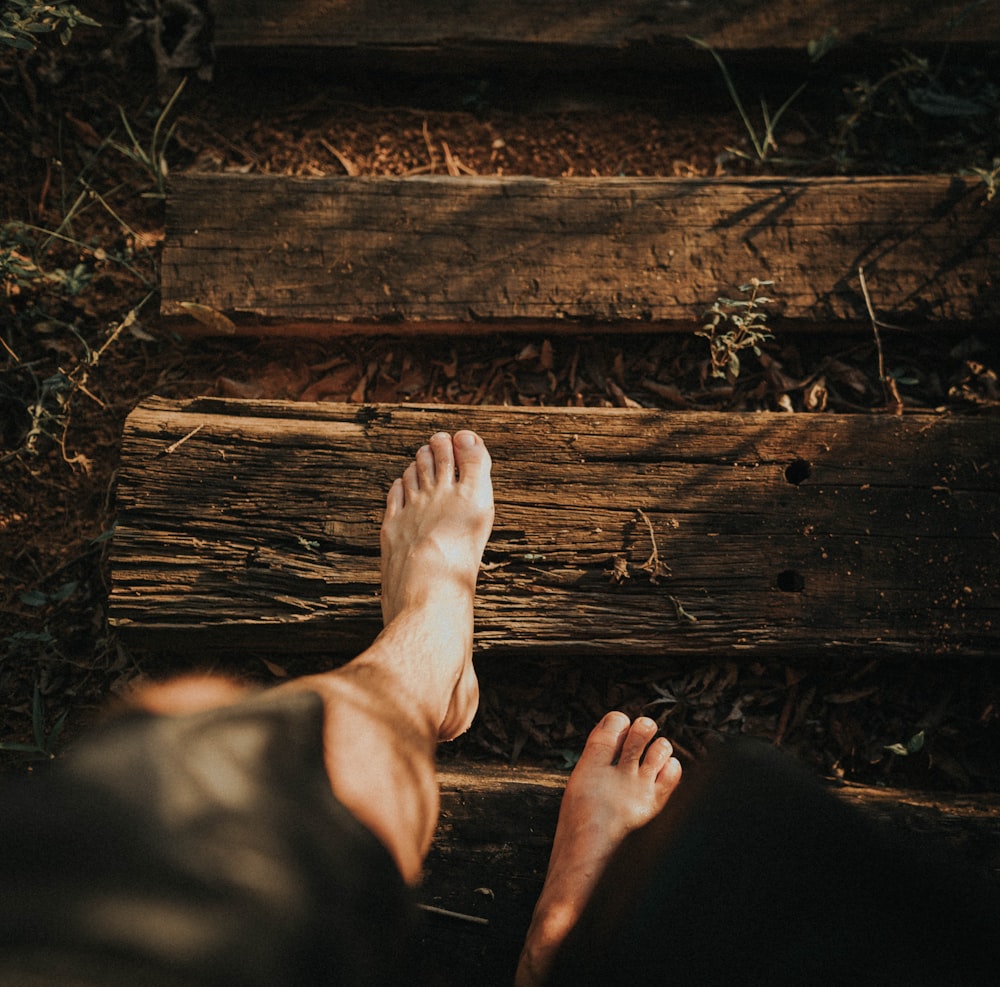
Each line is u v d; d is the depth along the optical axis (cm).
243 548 175
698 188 197
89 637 185
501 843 164
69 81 213
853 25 213
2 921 60
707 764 97
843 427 182
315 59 213
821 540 178
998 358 198
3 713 181
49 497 192
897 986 71
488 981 157
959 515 178
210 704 93
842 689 182
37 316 200
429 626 151
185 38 216
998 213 196
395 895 87
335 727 102
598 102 219
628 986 83
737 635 175
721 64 207
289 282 192
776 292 192
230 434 179
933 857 83
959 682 181
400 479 178
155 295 203
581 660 184
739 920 80
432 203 195
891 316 192
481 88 218
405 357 201
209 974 61
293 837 77
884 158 214
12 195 208
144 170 211
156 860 67
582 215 195
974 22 213
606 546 177
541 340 200
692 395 196
